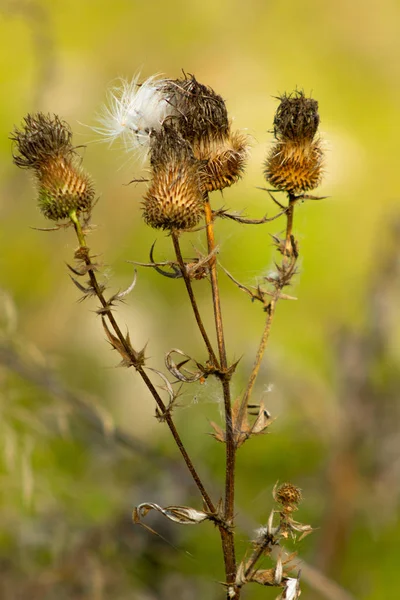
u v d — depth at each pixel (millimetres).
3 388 4992
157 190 2578
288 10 9898
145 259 6781
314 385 5641
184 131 2709
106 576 4773
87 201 2652
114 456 5410
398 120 8859
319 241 7273
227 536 2562
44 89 6984
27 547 4969
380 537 5184
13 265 6660
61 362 6125
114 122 2826
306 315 6715
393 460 5203
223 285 6777
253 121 8008
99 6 9086
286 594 2475
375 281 5672
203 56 9250
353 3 9938
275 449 5570
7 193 6691
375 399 5340
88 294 2531
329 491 5211
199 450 5652
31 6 6902
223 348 2592
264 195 7180
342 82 9438
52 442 5477
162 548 5066
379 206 7750
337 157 8180
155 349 6223
